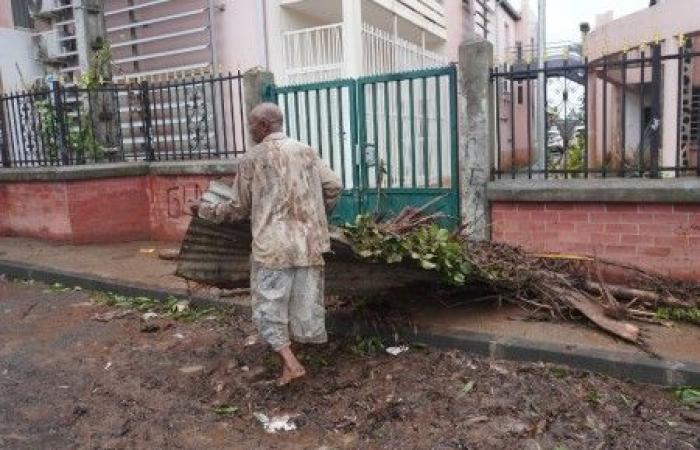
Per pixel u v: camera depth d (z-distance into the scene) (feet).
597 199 17.67
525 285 17.07
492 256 17.22
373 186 24.22
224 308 19.06
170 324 18.56
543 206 18.65
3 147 32.04
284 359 13.53
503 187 19.11
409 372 14.29
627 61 18.10
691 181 16.87
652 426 11.65
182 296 20.15
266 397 13.75
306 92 25.18
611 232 17.75
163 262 24.66
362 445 11.76
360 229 15.10
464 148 20.08
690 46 22.48
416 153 23.53
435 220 20.11
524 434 11.64
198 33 34.45
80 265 24.76
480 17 61.62
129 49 36.88
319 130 25.35
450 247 15.81
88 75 29.76
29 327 19.25
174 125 30.63
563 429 11.70
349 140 24.91
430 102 23.11
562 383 13.32
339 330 16.62
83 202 28.17
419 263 15.34
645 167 18.11
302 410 13.16
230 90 26.30
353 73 31.40
